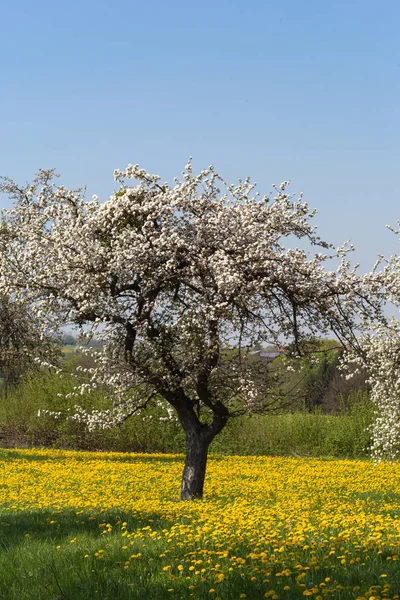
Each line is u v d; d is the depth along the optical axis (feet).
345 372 146.51
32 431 130.62
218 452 128.36
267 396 54.75
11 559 30.40
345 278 49.52
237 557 27.73
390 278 49.65
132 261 47.85
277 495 59.36
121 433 125.80
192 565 27.02
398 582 22.86
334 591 22.06
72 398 126.52
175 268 48.67
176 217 50.57
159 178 51.55
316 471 85.87
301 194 52.19
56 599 24.11
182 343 50.96
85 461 98.48
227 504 48.55
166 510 44.01
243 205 52.26
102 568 27.73
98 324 50.34
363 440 123.54
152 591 23.99
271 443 126.82
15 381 132.26
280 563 26.35
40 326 52.60
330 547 28.66
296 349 51.67
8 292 51.83
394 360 65.62
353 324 50.72
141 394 56.65
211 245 50.03
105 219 50.47
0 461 93.66
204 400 52.80
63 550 31.19
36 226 52.75
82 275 48.85
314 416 129.49
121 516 41.06
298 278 48.65
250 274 48.78
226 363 52.49
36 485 67.10
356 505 51.21
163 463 98.02
